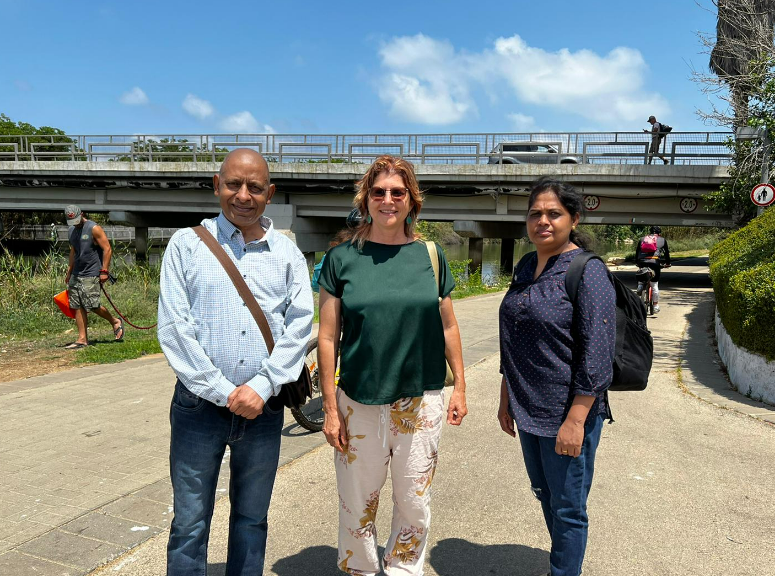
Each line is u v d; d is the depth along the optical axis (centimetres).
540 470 269
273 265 242
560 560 252
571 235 265
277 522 338
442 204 2544
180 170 2623
